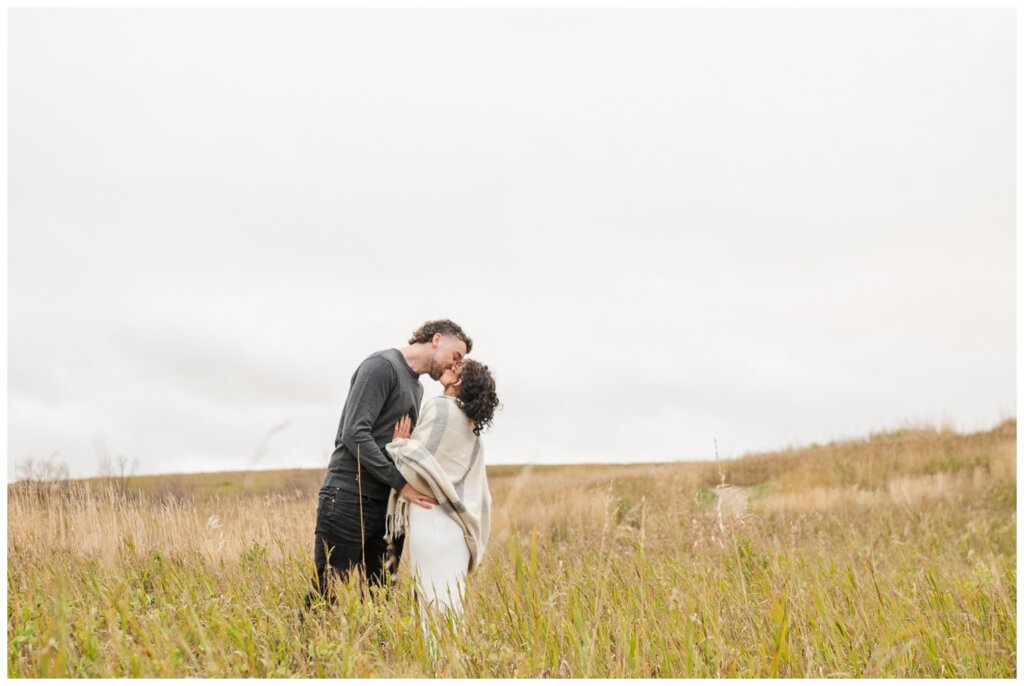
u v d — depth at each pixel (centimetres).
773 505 1264
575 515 972
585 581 426
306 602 393
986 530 927
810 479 1703
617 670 309
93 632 309
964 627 392
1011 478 1391
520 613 353
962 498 1292
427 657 318
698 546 640
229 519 581
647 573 448
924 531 969
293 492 681
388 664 318
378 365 452
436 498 434
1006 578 487
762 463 2056
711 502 1280
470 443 451
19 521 480
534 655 319
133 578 420
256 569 450
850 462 1881
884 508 1212
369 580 450
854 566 590
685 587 429
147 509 554
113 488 541
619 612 359
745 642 353
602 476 1761
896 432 2422
